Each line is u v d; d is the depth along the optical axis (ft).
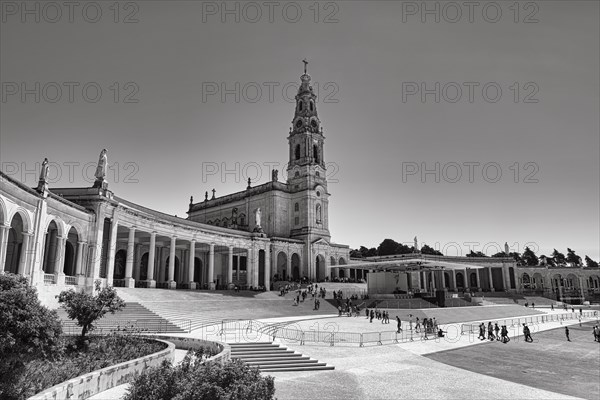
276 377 74.49
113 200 147.95
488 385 72.59
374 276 236.22
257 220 252.62
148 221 173.37
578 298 352.28
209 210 331.36
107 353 72.84
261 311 164.45
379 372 79.51
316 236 278.05
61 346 58.85
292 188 293.64
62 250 124.06
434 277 358.23
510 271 346.13
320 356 91.97
